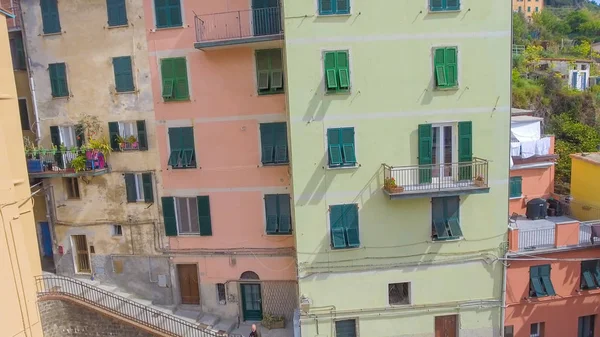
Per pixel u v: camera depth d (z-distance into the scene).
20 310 17.41
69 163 19.20
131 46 18.45
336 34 15.39
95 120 19.28
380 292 16.91
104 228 20.06
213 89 18.05
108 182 19.66
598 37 76.00
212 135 18.33
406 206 16.39
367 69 15.60
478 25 15.59
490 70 15.84
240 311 19.36
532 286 17.38
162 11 17.97
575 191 22.53
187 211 19.23
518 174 21.88
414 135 16.02
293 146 15.91
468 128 16.03
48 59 19.27
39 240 22.03
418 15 15.43
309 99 15.66
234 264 19.03
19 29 19.73
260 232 18.66
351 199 16.28
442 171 16.36
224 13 17.42
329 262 16.62
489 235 16.80
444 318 17.36
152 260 19.75
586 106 41.06
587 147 33.19
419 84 15.78
